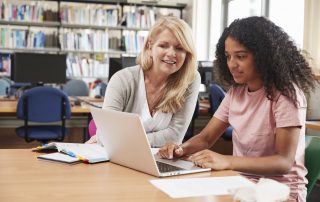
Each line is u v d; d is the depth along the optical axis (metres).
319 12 4.18
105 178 1.29
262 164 1.43
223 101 1.81
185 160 1.54
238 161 1.45
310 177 1.57
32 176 1.29
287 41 1.58
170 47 1.87
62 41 6.70
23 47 6.58
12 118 4.31
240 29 1.53
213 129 1.79
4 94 5.39
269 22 1.58
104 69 6.91
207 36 7.41
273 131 1.55
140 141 1.32
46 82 4.95
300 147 1.54
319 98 3.33
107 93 2.04
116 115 1.37
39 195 1.09
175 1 7.56
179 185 1.22
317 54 4.14
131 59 4.40
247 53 1.52
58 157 1.53
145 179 1.29
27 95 3.85
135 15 7.02
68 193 1.12
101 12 6.88
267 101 1.56
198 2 7.30
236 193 1.05
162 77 1.98
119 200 1.07
